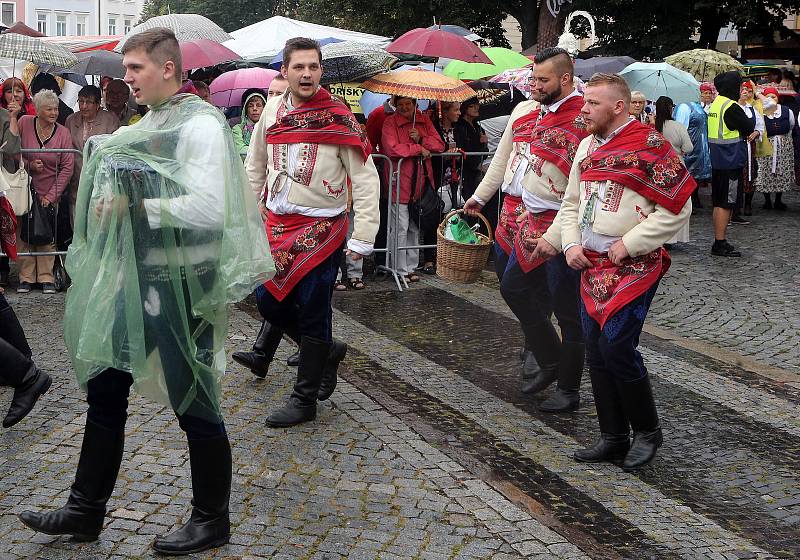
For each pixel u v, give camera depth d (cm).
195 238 345
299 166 491
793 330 760
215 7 4775
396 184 871
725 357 683
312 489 432
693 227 1246
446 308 797
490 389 595
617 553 385
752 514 434
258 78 1117
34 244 803
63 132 822
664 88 1230
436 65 1209
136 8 6153
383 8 2434
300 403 510
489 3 2388
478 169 962
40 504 406
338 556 371
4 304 531
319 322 506
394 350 670
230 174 352
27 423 497
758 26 2295
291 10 4741
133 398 533
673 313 806
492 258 999
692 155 1227
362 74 848
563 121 537
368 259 980
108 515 396
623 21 2242
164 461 453
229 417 517
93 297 346
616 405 480
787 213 1382
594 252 468
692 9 2223
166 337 348
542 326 571
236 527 391
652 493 450
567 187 490
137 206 343
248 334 692
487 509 418
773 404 585
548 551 382
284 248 497
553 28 2155
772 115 1356
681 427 541
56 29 5716
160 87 349
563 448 502
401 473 453
